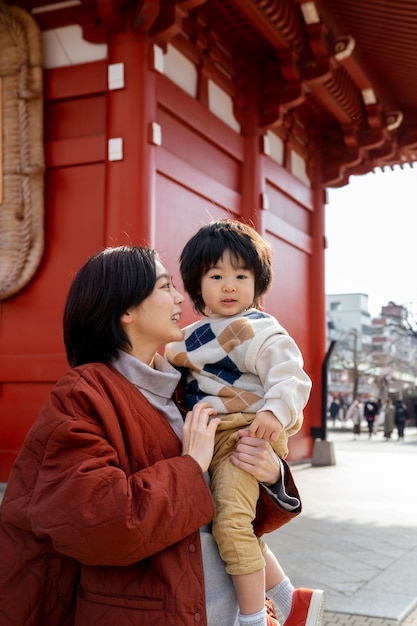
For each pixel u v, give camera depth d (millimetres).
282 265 13016
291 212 13438
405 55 11703
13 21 8562
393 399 53656
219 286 2209
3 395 8781
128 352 1955
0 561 1813
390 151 14875
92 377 1826
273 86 11336
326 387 13961
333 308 95062
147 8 7875
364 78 12406
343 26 11094
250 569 1918
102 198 8445
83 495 1637
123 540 1623
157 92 8672
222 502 1979
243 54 11227
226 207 10641
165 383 1967
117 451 1770
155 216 8641
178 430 1952
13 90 8672
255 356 2084
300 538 6684
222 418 2062
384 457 17594
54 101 8719
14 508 1767
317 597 2209
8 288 8594
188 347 2205
